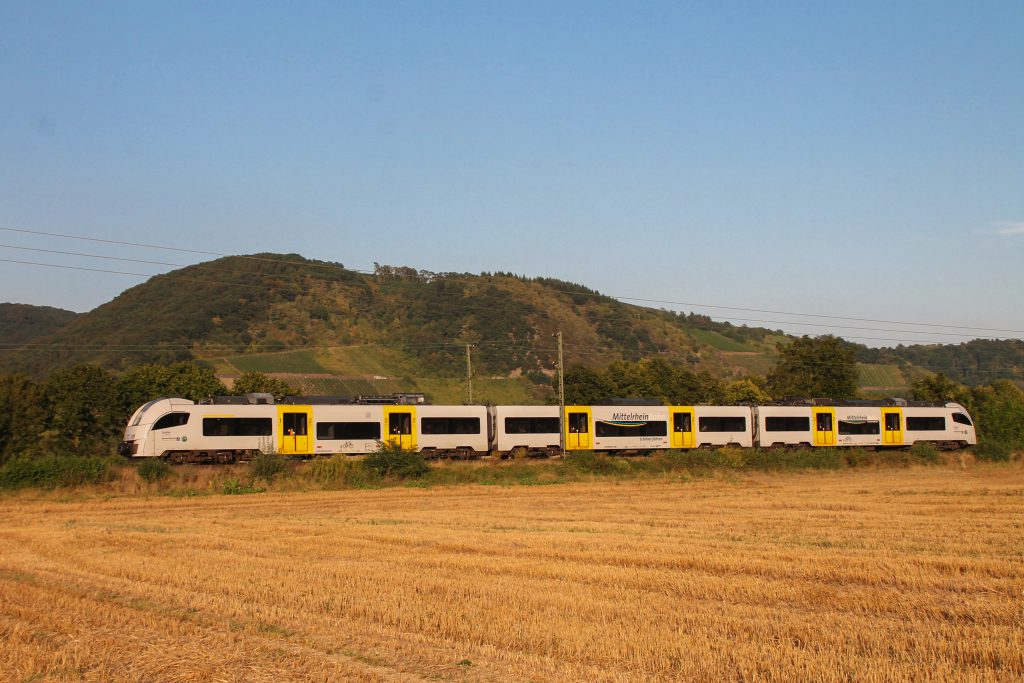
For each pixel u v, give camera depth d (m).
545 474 45.75
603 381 86.19
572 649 12.24
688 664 11.55
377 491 39.84
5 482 36.94
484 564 19.30
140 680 11.02
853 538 23.56
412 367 126.62
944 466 53.88
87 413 62.62
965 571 18.44
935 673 10.98
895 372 157.75
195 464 43.62
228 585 16.84
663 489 41.06
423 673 11.36
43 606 14.96
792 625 13.57
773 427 57.41
